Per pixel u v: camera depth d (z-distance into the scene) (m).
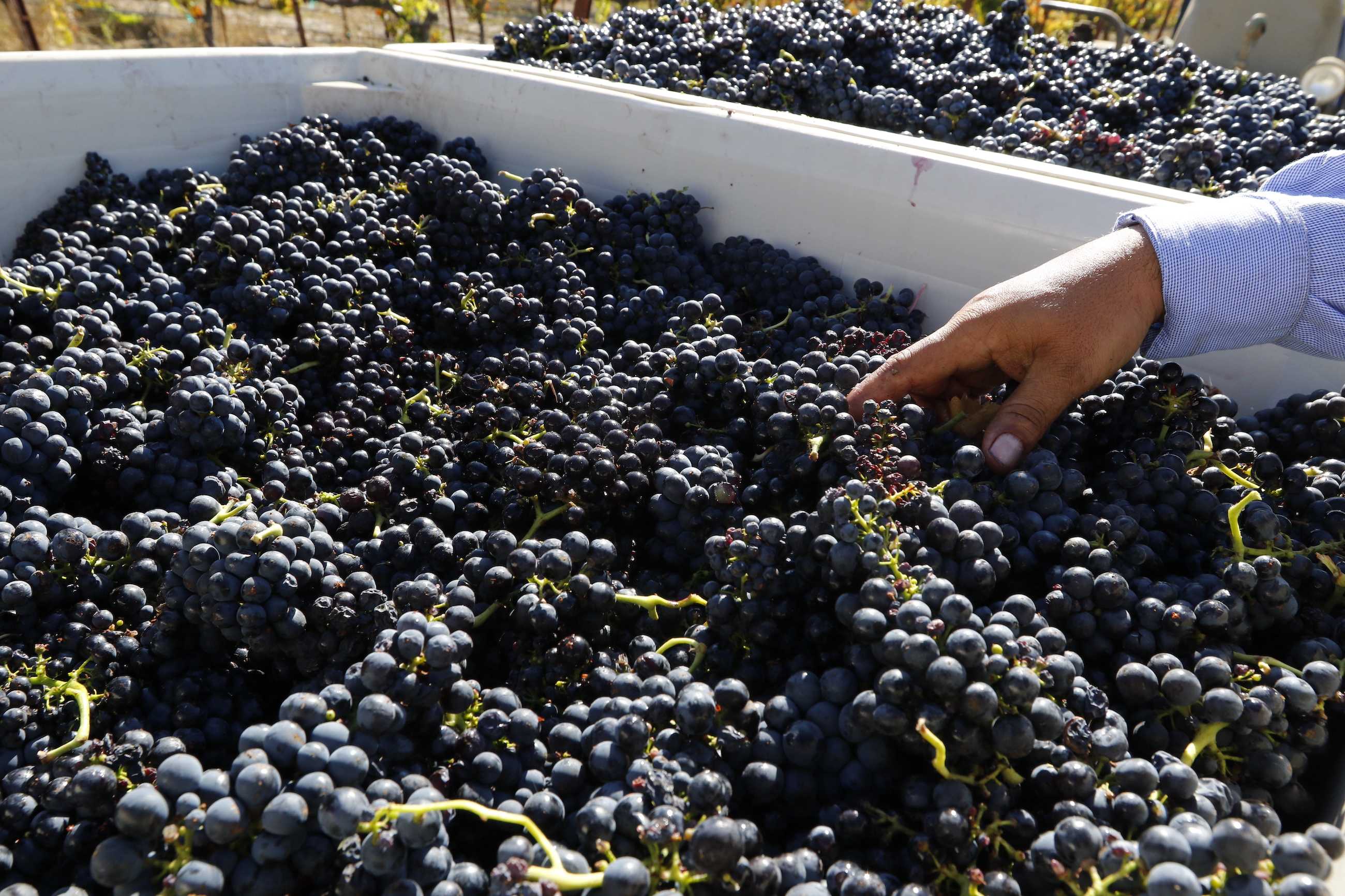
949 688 1.28
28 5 9.84
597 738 1.42
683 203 2.96
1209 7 6.30
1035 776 1.34
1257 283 2.02
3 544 1.71
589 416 2.06
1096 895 1.15
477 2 11.44
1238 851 1.13
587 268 2.92
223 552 1.59
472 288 2.66
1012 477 1.74
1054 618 1.60
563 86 3.23
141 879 1.23
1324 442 2.01
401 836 1.20
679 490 1.84
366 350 2.54
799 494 1.89
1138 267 2.00
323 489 2.20
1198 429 1.98
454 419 2.19
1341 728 1.61
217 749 1.59
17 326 2.34
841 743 1.40
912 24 4.39
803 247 2.90
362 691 1.41
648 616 1.77
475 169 3.49
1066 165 3.18
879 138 2.71
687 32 4.00
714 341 2.21
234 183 3.17
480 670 1.71
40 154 3.03
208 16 10.66
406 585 1.59
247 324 2.56
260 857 1.20
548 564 1.66
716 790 1.25
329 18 12.35
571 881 1.17
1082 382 1.93
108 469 1.97
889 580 1.46
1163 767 1.34
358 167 3.40
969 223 2.56
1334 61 4.93
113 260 2.62
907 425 1.87
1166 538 1.82
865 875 1.23
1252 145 3.30
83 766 1.44
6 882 1.38
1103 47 6.10
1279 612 1.61
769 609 1.60
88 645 1.62
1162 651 1.56
